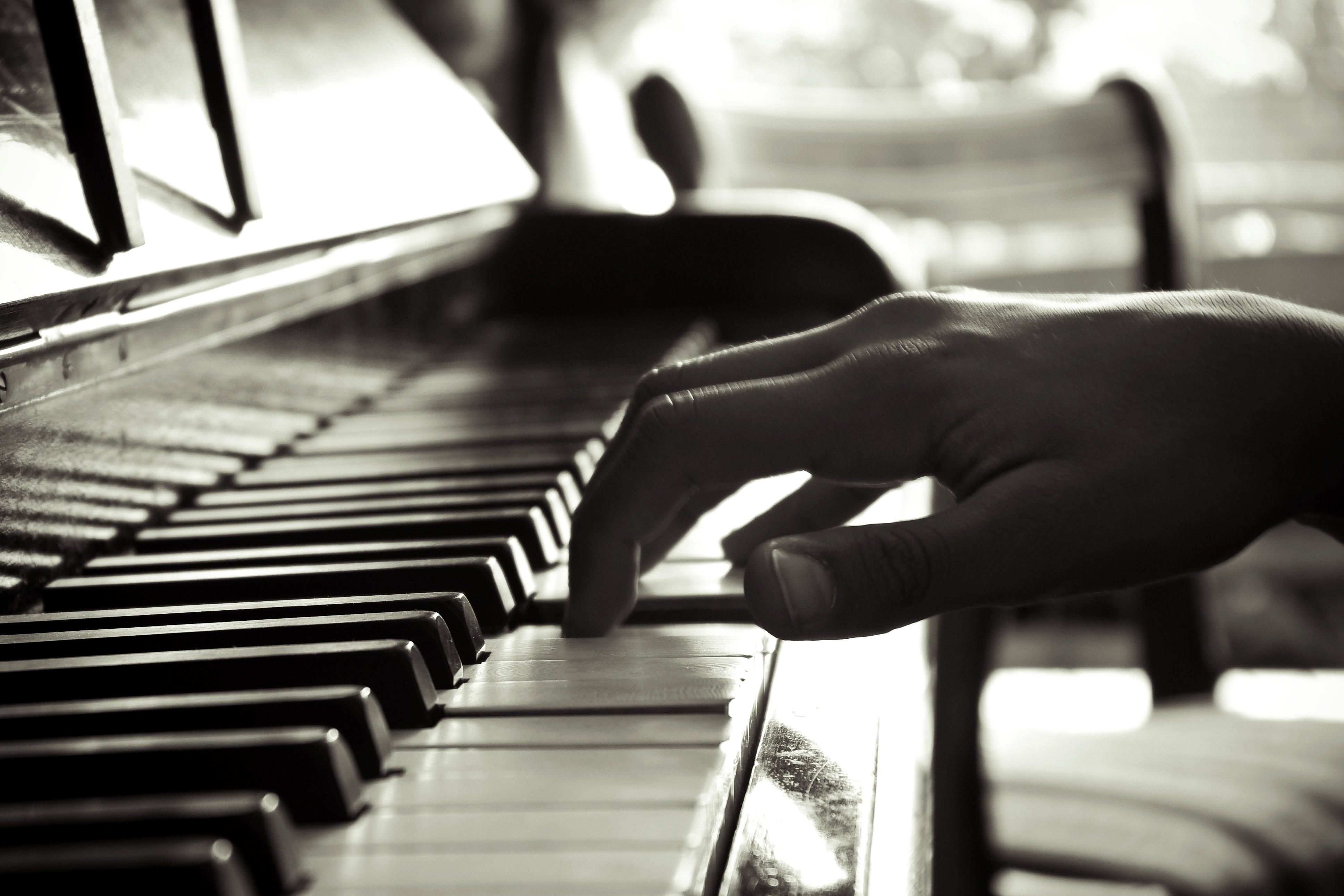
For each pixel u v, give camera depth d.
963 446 0.46
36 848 0.36
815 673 0.46
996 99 1.35
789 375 0.48
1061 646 2.00
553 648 0.46
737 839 0.39
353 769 0.39
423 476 0.58
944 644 0.92
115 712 0.40
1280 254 2.31
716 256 1.02
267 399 0.61
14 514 0.48
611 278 1.04
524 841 0.38
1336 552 2.08
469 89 1.10
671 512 0.47
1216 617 1.51
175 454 0.55
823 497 0.53
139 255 0.50
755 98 1.32
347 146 0.65
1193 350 0.47
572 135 1.24
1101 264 2.27
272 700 0.40
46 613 0.47
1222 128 2.39
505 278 1.04
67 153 0.48
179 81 0.55
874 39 2.36
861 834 0.39
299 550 0.50
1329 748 0.95
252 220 0.55
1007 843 0.84
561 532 0.54
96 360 0.51
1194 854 0.80
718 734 0.41
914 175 1.33
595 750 0.41
